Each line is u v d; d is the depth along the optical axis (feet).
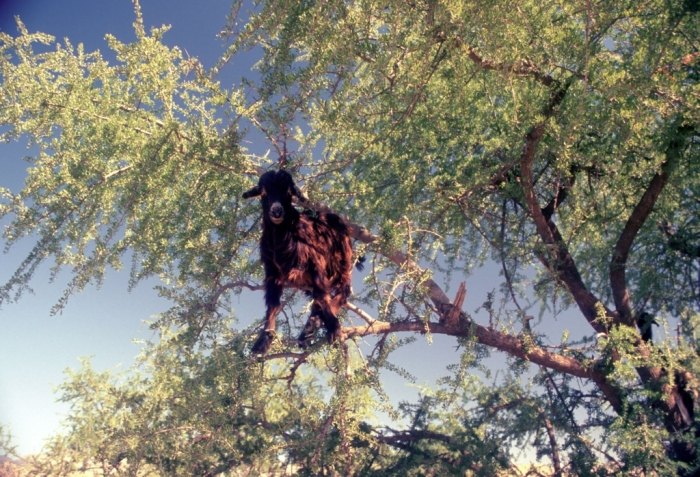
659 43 16.31
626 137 16.75
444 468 25.77
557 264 22.82
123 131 17.25
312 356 19.56
